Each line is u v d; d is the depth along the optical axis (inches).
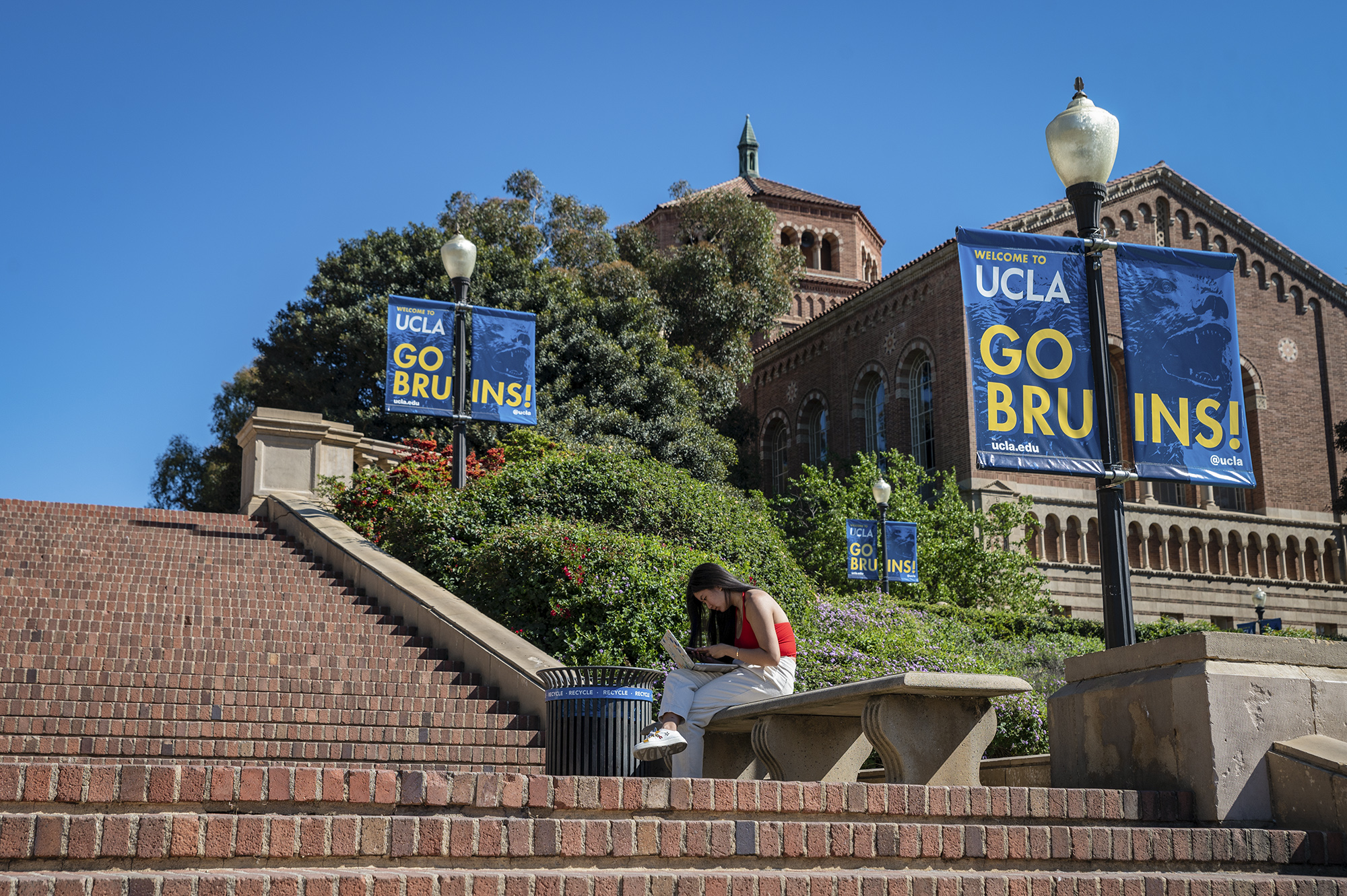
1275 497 1305.4
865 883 159.8
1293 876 183.3
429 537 523.8
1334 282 1382.9
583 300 1210.6
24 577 465.4
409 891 138.1
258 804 159.8
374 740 324.5
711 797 178.1
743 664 238.7
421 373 587.2
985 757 447.5
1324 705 203.8
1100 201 292.8
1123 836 183.0
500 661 369.4
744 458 1478.8
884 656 514.0
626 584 427.2
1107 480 276.7
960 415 1165.7
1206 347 295.6
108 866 138.1
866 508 1056.8
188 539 579.5
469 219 1277.1
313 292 1269.7
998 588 1009.5
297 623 420.2
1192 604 1235.9
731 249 1485.0
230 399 1612.9
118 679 333.4
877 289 1310.3
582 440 1095.6
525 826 156.8
